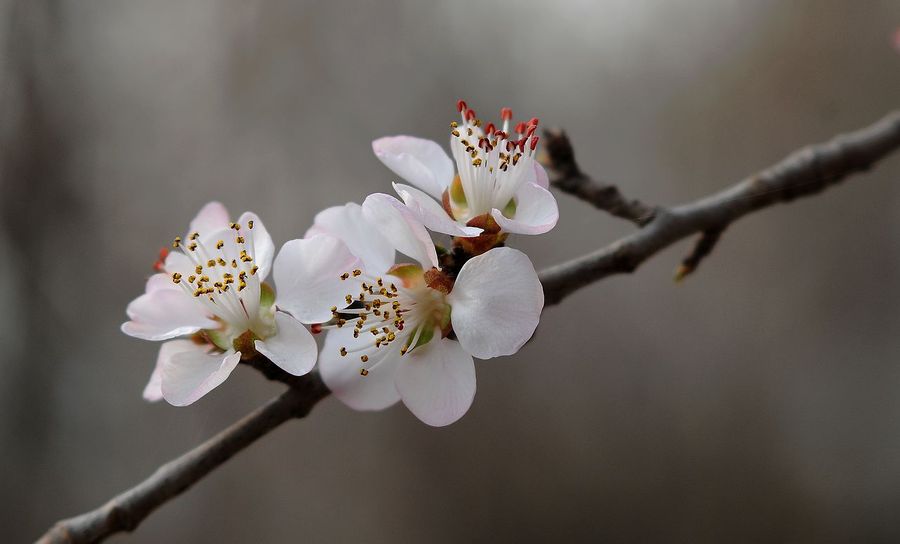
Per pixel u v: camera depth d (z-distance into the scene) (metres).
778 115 0.68
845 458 0.70
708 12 0.69
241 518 0.74
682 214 0.32
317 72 0.76
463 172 0.29
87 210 0.78
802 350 0.72
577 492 0.74
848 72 0.66
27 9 0.78
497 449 0.75
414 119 0.73
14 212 0.76
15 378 0.75
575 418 0.75
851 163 0.34
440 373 0.29
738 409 0.73
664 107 0.69
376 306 0.29
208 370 0.29
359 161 0.74
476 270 0.28
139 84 0.79
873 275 0.70
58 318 0.76
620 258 0.31
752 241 0.73
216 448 0.29
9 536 0.71
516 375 0.76
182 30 0.79
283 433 0.76
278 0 0.77
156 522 0.74
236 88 0.77
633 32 0.70
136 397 0.74
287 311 0.29
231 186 0.76
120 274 0.77
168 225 0.77
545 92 0.71
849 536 0.68
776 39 0.67
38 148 0.78
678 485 0.73
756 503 0.71
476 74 0.73
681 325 0.74
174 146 0.78
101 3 0.79
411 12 0.75
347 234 0.29
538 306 0.28
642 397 0.74
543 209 0.29
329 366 0.29
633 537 0.72
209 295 0.29
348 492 0.75
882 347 0.70
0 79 0.77
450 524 0.74
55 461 0.74
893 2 0.64
